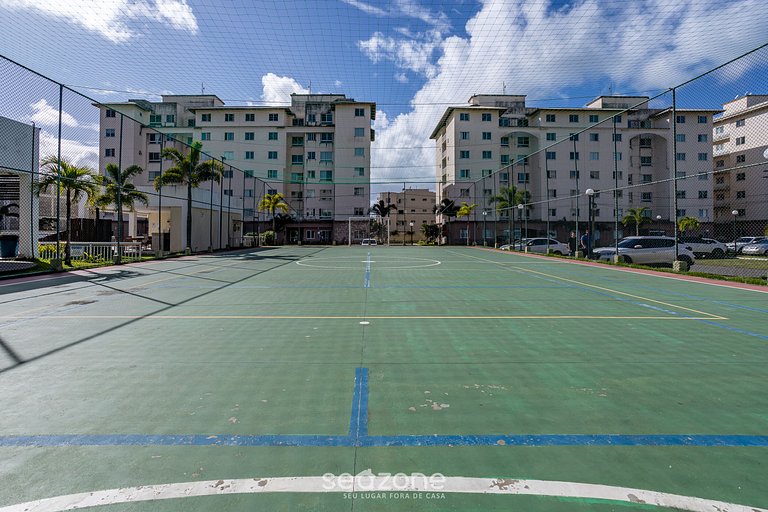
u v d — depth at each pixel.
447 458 2.61
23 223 17.20
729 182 57.81
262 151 57.53
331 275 13.72
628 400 3.50
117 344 5.20
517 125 57.91
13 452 2.68
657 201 56.06
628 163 56.69
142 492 2.27
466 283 11.63
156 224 32.03
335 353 4.83
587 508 2.13
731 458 2.62
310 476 2.42
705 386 3.81
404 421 3.11
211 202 27.78
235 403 3.43
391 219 85.69
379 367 4.33
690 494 2.25
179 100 61.69
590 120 56.25
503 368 4.30
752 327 6.20
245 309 7.62
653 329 6.06
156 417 3.17
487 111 55.50
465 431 2.96
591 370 4.24
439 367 4.33
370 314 7.16
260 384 3.85
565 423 3.08
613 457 2.62
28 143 17.14
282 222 51.41
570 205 55.19
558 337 5.58
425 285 11.17
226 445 2.77
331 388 3.76
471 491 2.28
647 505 2.16
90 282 11.64
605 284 11.47
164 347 5.07
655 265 18.25
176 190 26.69
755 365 4.41
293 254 26.62
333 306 7.96
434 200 89.06
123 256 21.64
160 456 2.63
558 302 8.45
